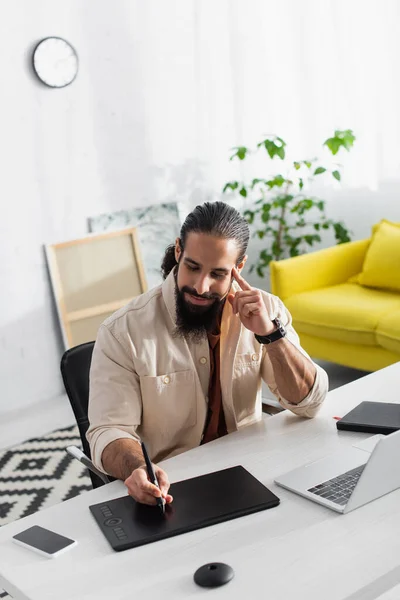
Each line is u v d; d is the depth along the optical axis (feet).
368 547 4.45
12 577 4.51
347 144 15.71
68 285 14.56
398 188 16.29
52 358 14.69
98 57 14.60
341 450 5.76
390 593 5.17
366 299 13.53
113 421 6.12
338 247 14.83
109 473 5.86
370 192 16.79
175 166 15.97
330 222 16.62
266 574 4.27
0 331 13.99
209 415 6.71
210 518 4.88
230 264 6.00
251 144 17.10
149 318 6.41
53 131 14.21
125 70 14.98
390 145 16.21
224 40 16.34
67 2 14.08
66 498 10.36
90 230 14.87
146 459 5.16
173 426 6.51
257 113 17.03
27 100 13.84
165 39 15.44
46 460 11.77
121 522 4.95
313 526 4.74
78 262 14.66
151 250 15.61
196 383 6.48
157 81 15.46
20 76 13.71
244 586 4.18
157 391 6.38
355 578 4.17
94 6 14.43
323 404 6.75
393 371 7.42
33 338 14.40
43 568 4.58
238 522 4.87
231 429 6.73
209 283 6.02
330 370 14.62
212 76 16.26
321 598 4.02
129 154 15.25
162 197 15.85
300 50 16.94
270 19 16.80
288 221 17.99
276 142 17.39
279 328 6.20
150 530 4.81
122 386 6.26
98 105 14.71
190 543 4.67
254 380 6.81
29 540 4.88
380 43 15.81
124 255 15.23
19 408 14.34
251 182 17.29
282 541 4.60
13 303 14.10
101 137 14.83
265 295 6.88
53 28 13.98
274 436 6.17
